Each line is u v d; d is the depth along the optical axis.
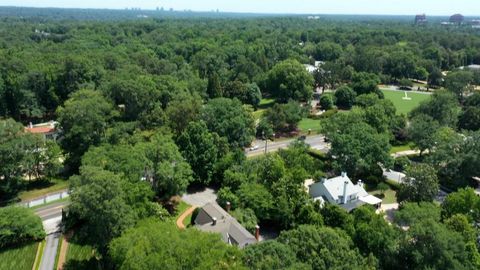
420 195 78.25
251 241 63.50
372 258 55.62
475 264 56.56
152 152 76.94
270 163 82.31
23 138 83.94
